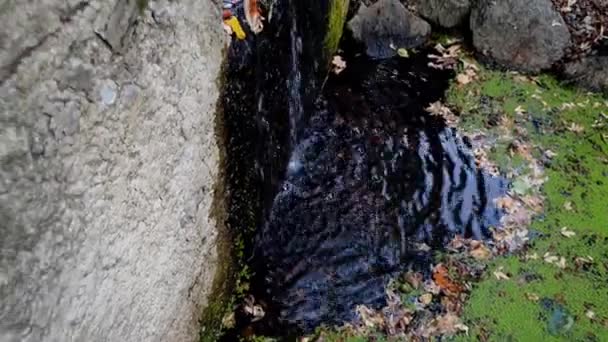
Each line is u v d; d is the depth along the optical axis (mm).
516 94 2186
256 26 1565
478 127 2084
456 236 1805
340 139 2025
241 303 1627
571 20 2355
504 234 1807
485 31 2268
